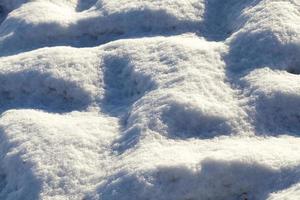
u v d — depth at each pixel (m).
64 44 2.33
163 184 1.82
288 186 1.79
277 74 2.04
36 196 1.86
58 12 2.42
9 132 2.01
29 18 2.39
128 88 2.12
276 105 1.97
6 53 2.33
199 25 2.28
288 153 1.85
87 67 2.17
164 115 1.97
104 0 2.43
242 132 1.93
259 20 2.18
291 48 2.08
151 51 2.17
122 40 2.24
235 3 2.33
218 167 1.83
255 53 2.10
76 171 1.89
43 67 2.17
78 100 2.11
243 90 2.02
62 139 1.96
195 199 1.82
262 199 1.80
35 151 1.94
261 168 1.83
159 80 2.06
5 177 1.95
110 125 2.01
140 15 2.33
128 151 1.91
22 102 2.15
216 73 2.06
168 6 2.32
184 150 1.88
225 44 2.16
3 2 2.60
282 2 2.22
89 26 2.35
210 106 1.97
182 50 2.14
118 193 1.82
